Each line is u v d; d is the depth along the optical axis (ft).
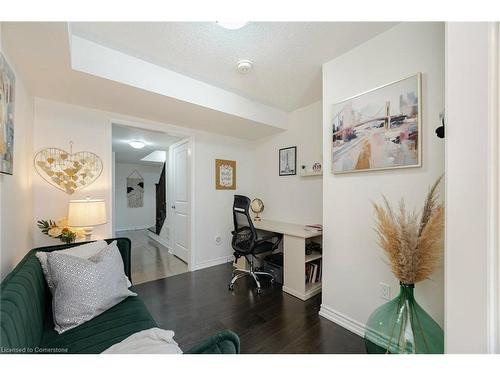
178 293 8.04
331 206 6.40
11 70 4.63
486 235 2.52
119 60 5.88
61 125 7.16
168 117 8.77
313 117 9.61
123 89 6.28
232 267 10.94
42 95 6.64
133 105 7.46
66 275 4.27
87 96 6.72
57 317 4.02
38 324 3.66
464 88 2.72
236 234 9.39
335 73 6.27
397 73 5.05
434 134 4.52
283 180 11.03
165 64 6.54
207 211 11.15
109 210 7.98
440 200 4.39
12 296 3.03
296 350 5.13
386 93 5.17
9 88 4.44
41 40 4.21
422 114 4.66
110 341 3.70
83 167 7.52
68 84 5.97
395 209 5.04
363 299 5.66
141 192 23.76
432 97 4.57
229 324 6.15
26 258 4.55
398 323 4.05
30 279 3.77
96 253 5.23
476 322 2.60
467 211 2.68
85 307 4.19
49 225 6.54
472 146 2.64
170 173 13.73
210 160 11.25
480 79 2.58
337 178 6.26
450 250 2.85
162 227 15.93
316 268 8.30
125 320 4.26
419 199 4.71
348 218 5.98
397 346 3.96
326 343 5.36
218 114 8.39
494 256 2.49
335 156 6.23
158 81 6.56
